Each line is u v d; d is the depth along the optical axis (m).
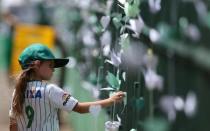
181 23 7.56
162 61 8.63
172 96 8.02
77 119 19.55
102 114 14.10
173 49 7.98
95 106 10.28
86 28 17.59
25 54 10.51
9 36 27.53
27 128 10.38
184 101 7.40
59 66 11.04
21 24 27.64
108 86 12.91
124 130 11.09
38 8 28.88
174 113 7.89
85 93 17.81
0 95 26.52
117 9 11.77
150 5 9.27
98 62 14.98
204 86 6.48
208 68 6.25
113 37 12.40
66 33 24.22
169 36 8.16
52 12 28.42
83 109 10.31
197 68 6.73
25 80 10.38
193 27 6.95
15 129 10.52
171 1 8.14
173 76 7.97
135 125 10.26
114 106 11.27
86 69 17.84
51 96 10.23
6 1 28.17
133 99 10.35
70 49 22.91
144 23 10.15
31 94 10.28
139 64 10.02
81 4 18.75
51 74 10.62
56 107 10.34
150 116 9.23
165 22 8.45
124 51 10.71
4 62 31.02
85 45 17.83
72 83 22.30
